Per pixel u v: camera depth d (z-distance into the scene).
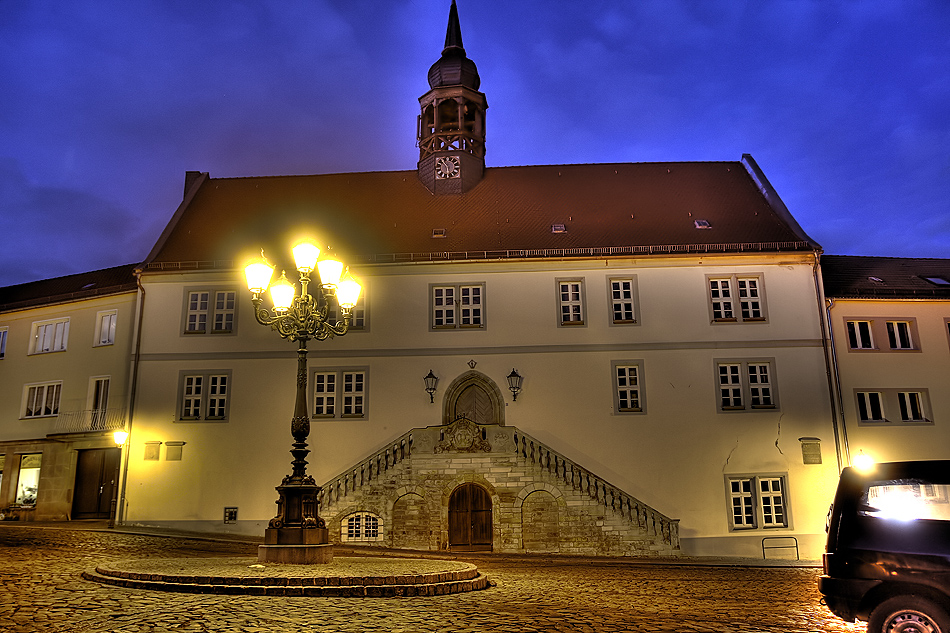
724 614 11.72
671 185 35.47
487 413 29.89
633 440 29.25
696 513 28.64
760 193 34.84
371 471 27.52
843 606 8.98
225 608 10.42
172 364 30.77
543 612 11.33
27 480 32.66
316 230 33.16
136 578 12.38
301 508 15.53
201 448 29.89
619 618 10.95
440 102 35.81
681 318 30.27
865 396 30.34
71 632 8.55
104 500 30.81
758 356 30.00
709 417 29.44
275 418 29.98
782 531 28.52
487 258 30.73
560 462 27.05
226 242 32.91
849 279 32.56
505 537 26.67
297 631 9.03
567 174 36.22
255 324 30.89
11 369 34.84
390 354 30.25
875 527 9.03
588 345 30.06
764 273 30.73
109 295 32.91
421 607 11.36
